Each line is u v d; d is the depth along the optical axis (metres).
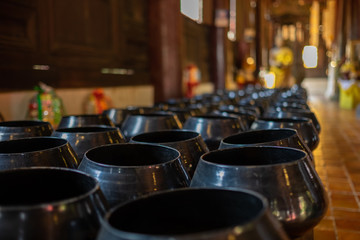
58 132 1.44
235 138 1.46
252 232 0.55
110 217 0.63
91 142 1.38
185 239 0.51
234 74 14.38
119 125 2.62
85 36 5.55
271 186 0.89
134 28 7.08
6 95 4.03
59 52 4.93
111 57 6.31
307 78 23.16
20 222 0.65
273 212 0.88
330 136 6.40
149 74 7.65
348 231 2.36
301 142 1.35
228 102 4.15
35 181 0.86
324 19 22.33
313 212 0.91
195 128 1.83
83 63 5.46
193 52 10.68
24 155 1.03
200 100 4.20
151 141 1.53
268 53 19.14
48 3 4.70
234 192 0.71
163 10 7.38
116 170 0.94
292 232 0.91
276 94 5.78
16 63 4.16
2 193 0.85
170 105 3.77
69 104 5.11
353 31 15.09
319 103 15.00
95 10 5.83
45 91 4.18
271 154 1.13
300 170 0.93
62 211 0.67
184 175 1.02
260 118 2.02
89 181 0.80
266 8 18.28
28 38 4.37
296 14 17.31
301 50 22.52
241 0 13.65
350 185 3.42
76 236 0.68
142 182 0.92
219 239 0.52
